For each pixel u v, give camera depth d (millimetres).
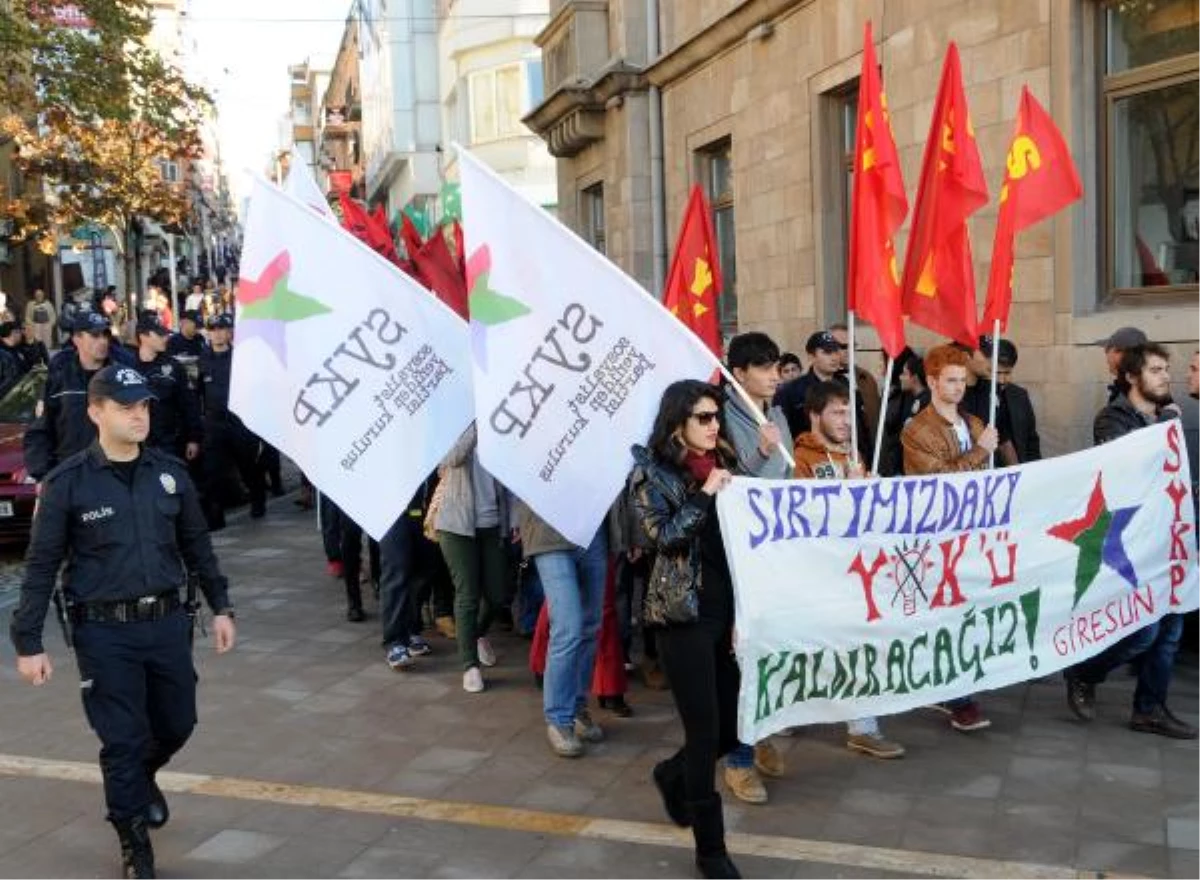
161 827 4422
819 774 4902
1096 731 5352
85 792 4848
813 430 5230
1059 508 5074
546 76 16859
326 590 8547
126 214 22828
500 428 4656
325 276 5164
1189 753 5062
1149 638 5266
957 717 5340
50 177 21281
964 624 4875
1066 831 4305
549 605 5172
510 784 4891
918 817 4453
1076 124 7355
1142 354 5539
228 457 11133
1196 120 6953
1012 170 5316
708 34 11883
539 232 4695
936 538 4754
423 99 38594
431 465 5270
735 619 4082
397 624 6500
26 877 4086
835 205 10258
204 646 7102
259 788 4867
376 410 5211
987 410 6484
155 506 4070
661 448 4152
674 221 13523
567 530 4730
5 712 5922
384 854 4234
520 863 4152
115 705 3955
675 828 4430
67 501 3943
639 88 13984
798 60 10461
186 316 12719
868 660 4641
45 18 16609
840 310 10312
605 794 4770
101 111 17312
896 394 7723
